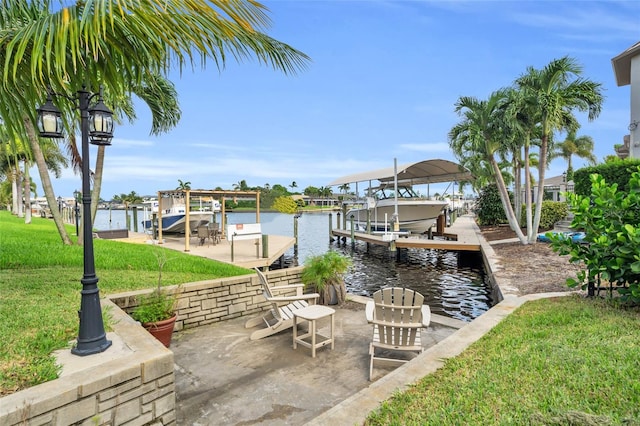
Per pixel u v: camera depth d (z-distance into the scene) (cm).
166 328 409
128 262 724
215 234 1444
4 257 679
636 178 455
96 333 282
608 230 440
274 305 468
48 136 337
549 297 530
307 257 671
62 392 217
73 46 254
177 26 278
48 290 461
